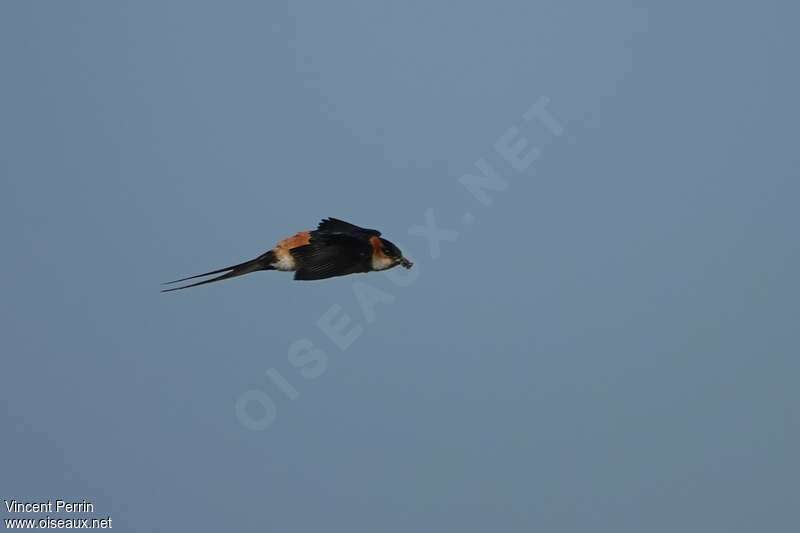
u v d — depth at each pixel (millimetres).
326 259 17172
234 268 17406
